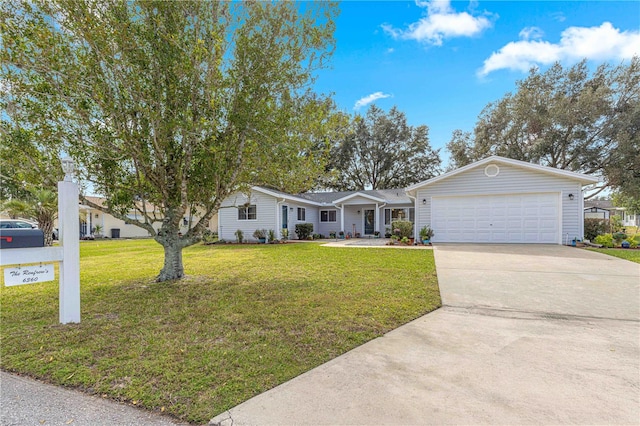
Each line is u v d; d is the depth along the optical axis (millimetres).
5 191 16656
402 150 32281
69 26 4910
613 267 7652
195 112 5777
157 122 5449
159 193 6633
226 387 2605
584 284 6059
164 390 2576
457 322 4160
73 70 4926
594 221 14281
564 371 2816
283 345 3439
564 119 19094
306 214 21625
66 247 4207
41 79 5066
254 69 5750
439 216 14133
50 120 5223
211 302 5141
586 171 20234
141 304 5074
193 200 6875
